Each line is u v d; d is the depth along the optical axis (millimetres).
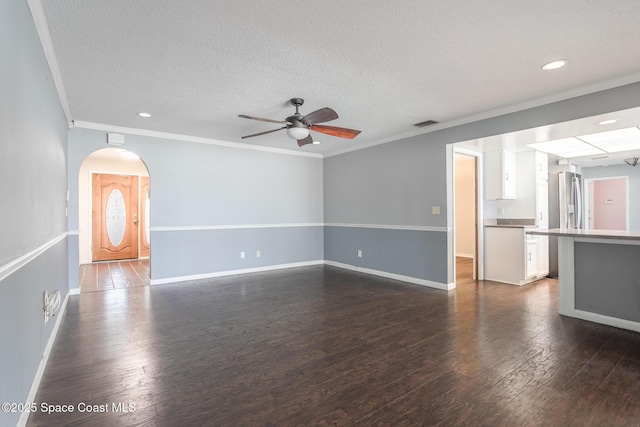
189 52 2539
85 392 2010
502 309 3678
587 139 4613
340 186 6406
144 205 7742
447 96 3490
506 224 5449
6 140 1409
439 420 1729
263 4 1962
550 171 5906
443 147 4590
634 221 6645
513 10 2039
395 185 5297
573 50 2523
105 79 3016
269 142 5676
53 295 2404
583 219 6480
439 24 2188
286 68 2828
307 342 2775
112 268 6395
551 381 2105
